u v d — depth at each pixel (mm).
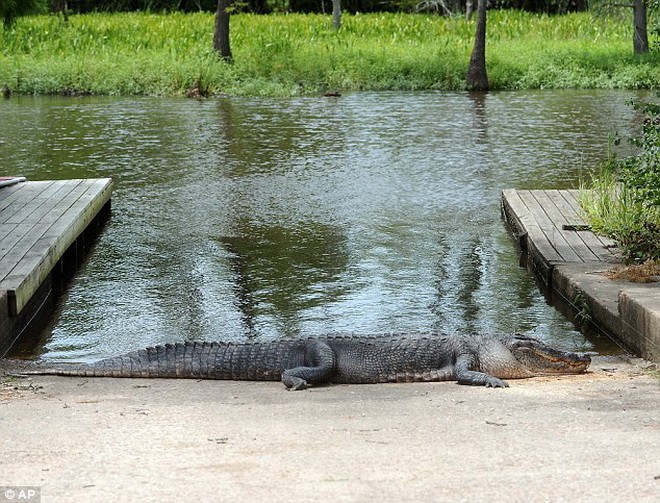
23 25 73375
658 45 23250
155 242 23625
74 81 57219
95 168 33031
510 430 10062
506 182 30422
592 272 18859
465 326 17562
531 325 17672
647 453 8969
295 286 19922
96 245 23469
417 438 9789
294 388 13117
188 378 14031
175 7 108625
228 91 56219
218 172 32250
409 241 23531
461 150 35969
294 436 9977
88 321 17969
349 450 9328
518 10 99375
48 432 10172
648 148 20219
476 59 59156
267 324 17641
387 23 80250
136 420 10781
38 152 36094
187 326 17594
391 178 31094
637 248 19438
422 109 48375
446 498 7773
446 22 81875
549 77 60844
